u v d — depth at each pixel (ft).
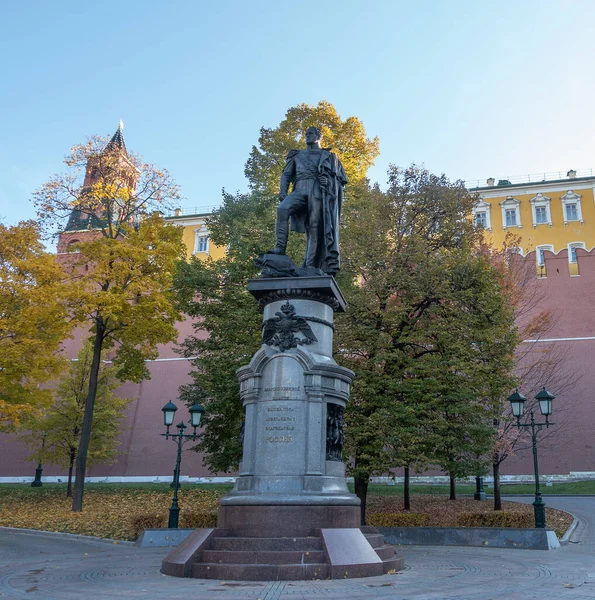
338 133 102.01
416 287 68.49
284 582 26.43
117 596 23.39
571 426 128.57
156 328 86.22
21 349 80.12
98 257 87.76
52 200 92.48
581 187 193.26
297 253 73.92
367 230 73.20
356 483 66.49
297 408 33.73
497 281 74.74
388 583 26.08
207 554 29.58
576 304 138.82
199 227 199.31
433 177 79.66
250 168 97.81
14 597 23.86
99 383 113.19
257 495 31.96
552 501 92.79
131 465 148.87
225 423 82.94
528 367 100.73
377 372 67.21
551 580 28.12
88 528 65.98
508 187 197.88
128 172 97.45
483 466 67.97
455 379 66.33
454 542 53.52
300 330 36.01
